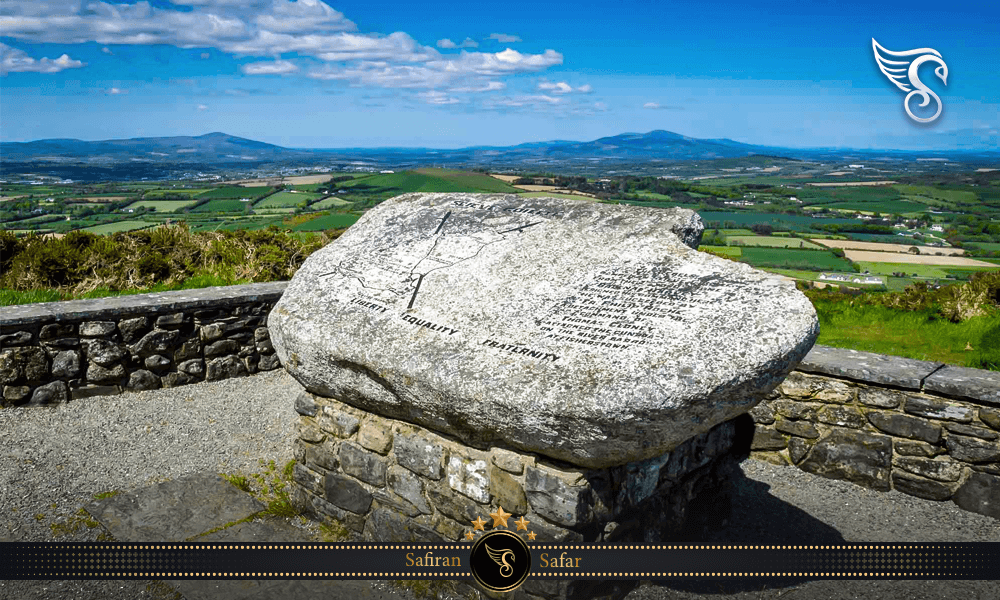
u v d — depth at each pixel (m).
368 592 3.17
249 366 6.40
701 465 3.57
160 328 5.89
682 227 3.42
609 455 2.74
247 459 4.60
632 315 2.90
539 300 3.16
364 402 3.48
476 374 2.90
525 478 3.00
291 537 3.66
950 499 4.20
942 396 4.17
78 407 5.43
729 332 2.69
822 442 4.60
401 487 3.45
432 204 4.27
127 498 3.94
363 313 3.49
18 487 4.04
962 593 3.23
